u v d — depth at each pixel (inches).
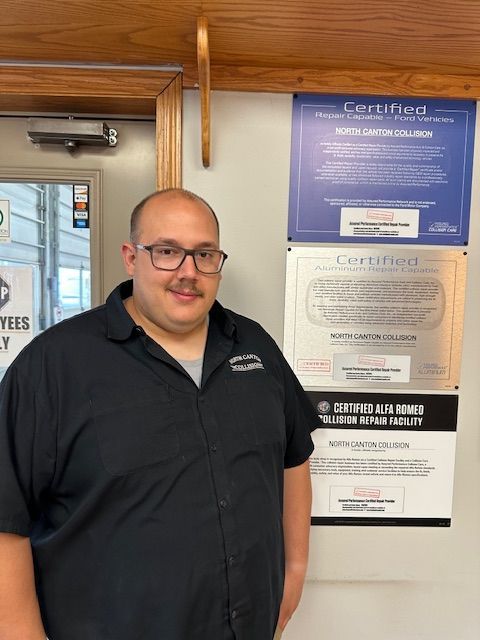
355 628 52.7
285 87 47.4
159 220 34.1
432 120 48.7
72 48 43.5
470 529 52.1
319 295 49.7
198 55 38.9
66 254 52.4
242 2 36.2
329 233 49.3
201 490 32.9
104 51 44.1
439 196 49.3
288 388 43.1
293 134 48.2
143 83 46.5
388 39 41.4
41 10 37.3
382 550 51.7
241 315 46.1
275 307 49.6
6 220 52.0
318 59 45.5
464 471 51.7
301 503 44.3
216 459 33.9
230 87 47.1
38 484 31.9
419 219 49.5
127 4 36.6
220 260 36.3
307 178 48.6
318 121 48.2
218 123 47.8
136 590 31.2
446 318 50.4
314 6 36.7
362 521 51.4
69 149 50.7
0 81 45.9
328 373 50.3
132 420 32.5
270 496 36.3
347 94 47.9
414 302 50.1
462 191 49.4
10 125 50.9
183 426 33.6
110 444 31.6
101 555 31.6
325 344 50.1
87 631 32.0
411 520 51.5
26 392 31.6
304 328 49.9
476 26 39.2
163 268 33.9
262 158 48.3
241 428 35.7
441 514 51.6
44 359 32.6
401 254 49.7
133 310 37.6
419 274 49.9
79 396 32.4
